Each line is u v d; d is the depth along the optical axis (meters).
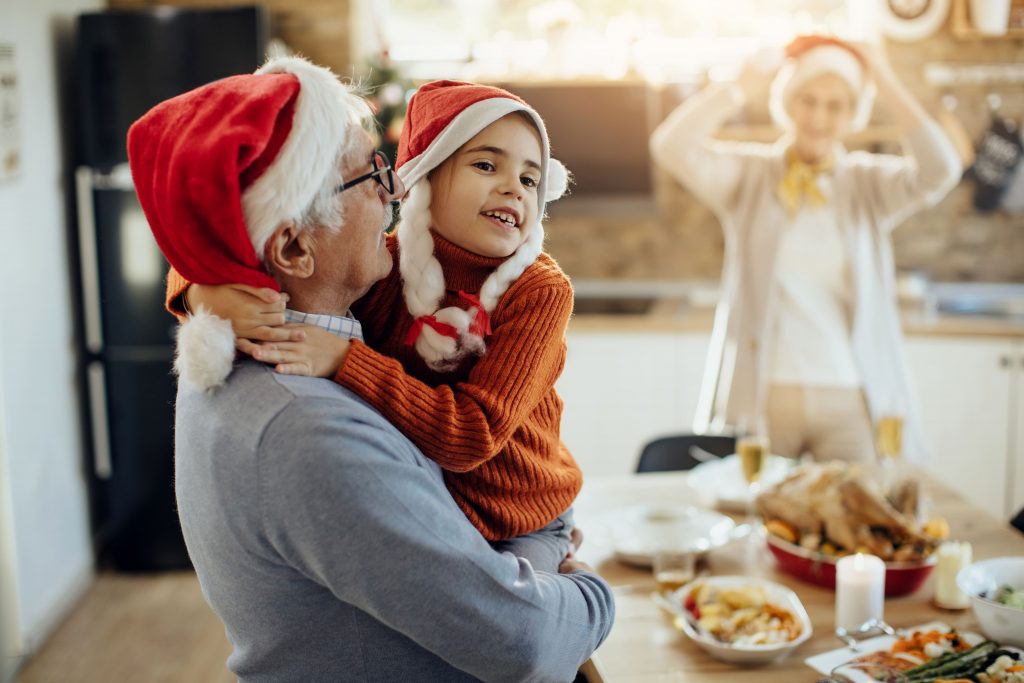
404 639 1.13
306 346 1.09
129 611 3.54
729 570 1.95
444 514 1.07
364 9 4.28
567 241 4.58
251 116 1.01
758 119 4.25
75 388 3.74
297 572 1.08
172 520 3.85
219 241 1.04
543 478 1.30
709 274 4.54
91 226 3.66
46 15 3.53
